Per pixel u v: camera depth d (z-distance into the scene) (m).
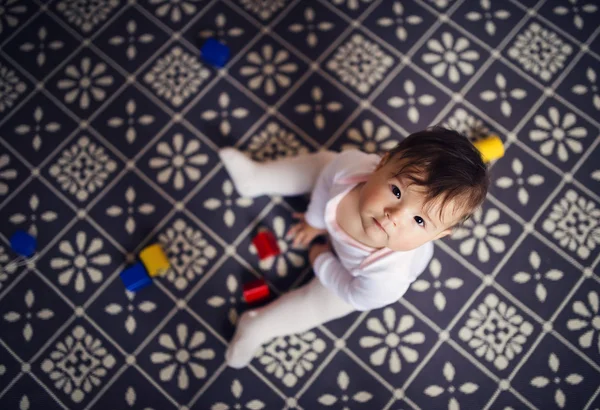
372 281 0.93
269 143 1.24
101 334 1.14
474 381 1.14
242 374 1.14
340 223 0.93
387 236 0.82
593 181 1.22
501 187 1.22
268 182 1.16
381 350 1.15
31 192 1.20
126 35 1.28
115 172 1.21
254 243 1.16
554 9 1.28
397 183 0.79
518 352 1.15
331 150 1.24
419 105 1.25
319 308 1.09
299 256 1.19
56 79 1.25
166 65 1.27
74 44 1.27
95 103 1.24
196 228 1.20
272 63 1.27
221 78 1.26
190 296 1.17
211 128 1.24
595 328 1.16
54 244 1.17
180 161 1.22
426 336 1.16
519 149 1.23
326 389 1.13
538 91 1.26
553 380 1.14
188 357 1.14
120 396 1.12
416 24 1.29
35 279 1.16
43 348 1.13
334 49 1.28
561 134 1.24
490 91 1.26
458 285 1.18
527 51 1.28
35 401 1.11
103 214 1.19
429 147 0.78
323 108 1.25
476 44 1.29
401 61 1.28
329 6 1.29
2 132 1.22
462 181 0.76
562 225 1.20
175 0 1.29
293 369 1.14
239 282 1.18
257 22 1.29
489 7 1.30
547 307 1.17
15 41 1.26
